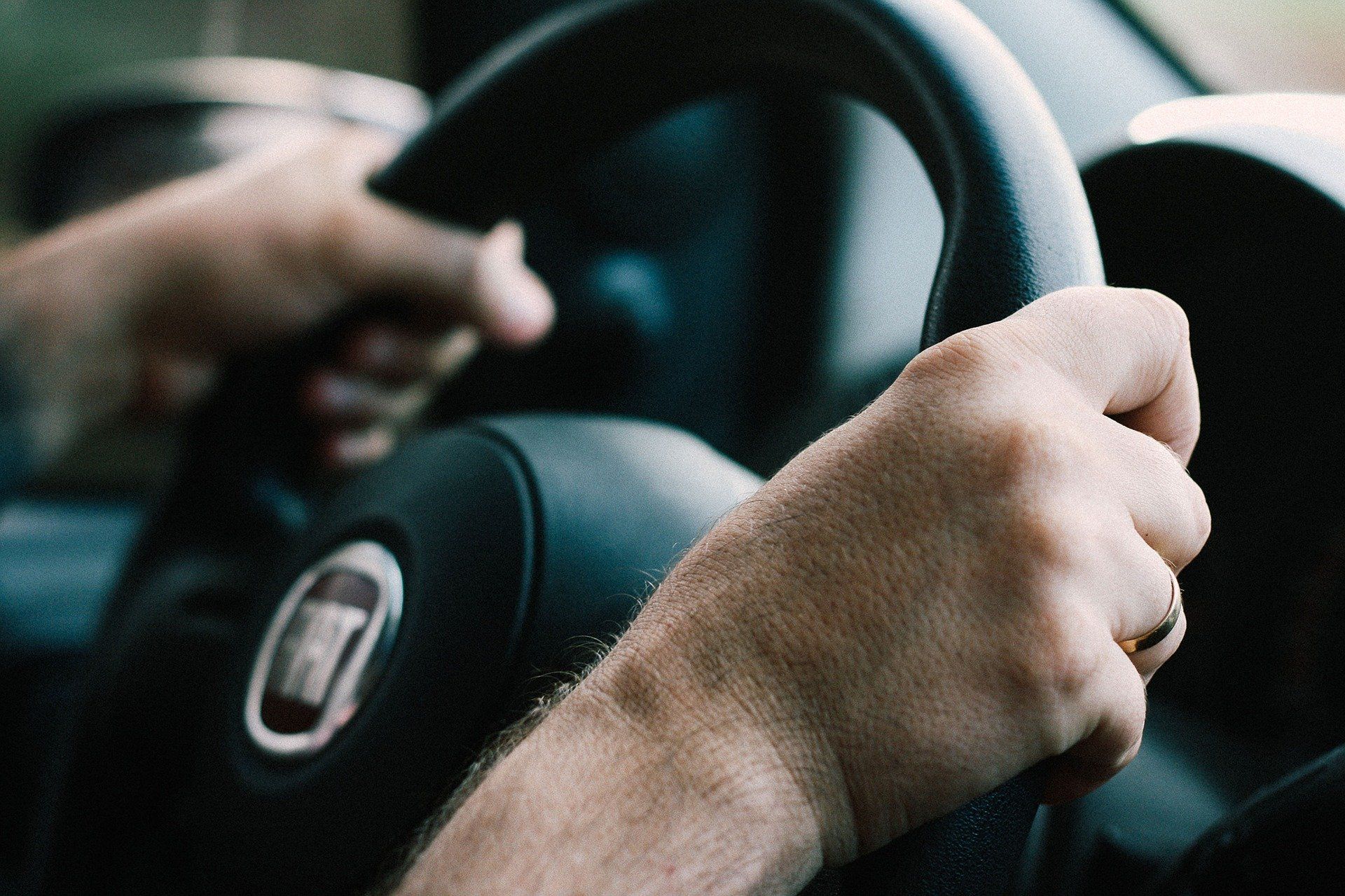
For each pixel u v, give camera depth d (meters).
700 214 1.28
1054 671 0.56
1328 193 0.68
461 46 1.46
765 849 0.57
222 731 0.72
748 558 0.60
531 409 1.39
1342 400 0.71
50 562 1.71
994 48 0.64
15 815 1.28
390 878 0.64
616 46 0.75
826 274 1.31
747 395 1.36
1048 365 0.58
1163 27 1.17
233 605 0.84
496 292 0.99
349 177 0.95
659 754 0.59
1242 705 0.75
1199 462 0.75
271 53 3.97
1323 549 0.72
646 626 0.61
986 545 0.57
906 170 1.30
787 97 1.24
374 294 0.98
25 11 4.43
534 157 0.83
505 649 0.66
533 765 0.61
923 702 0.57
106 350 1.07
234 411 0.97
